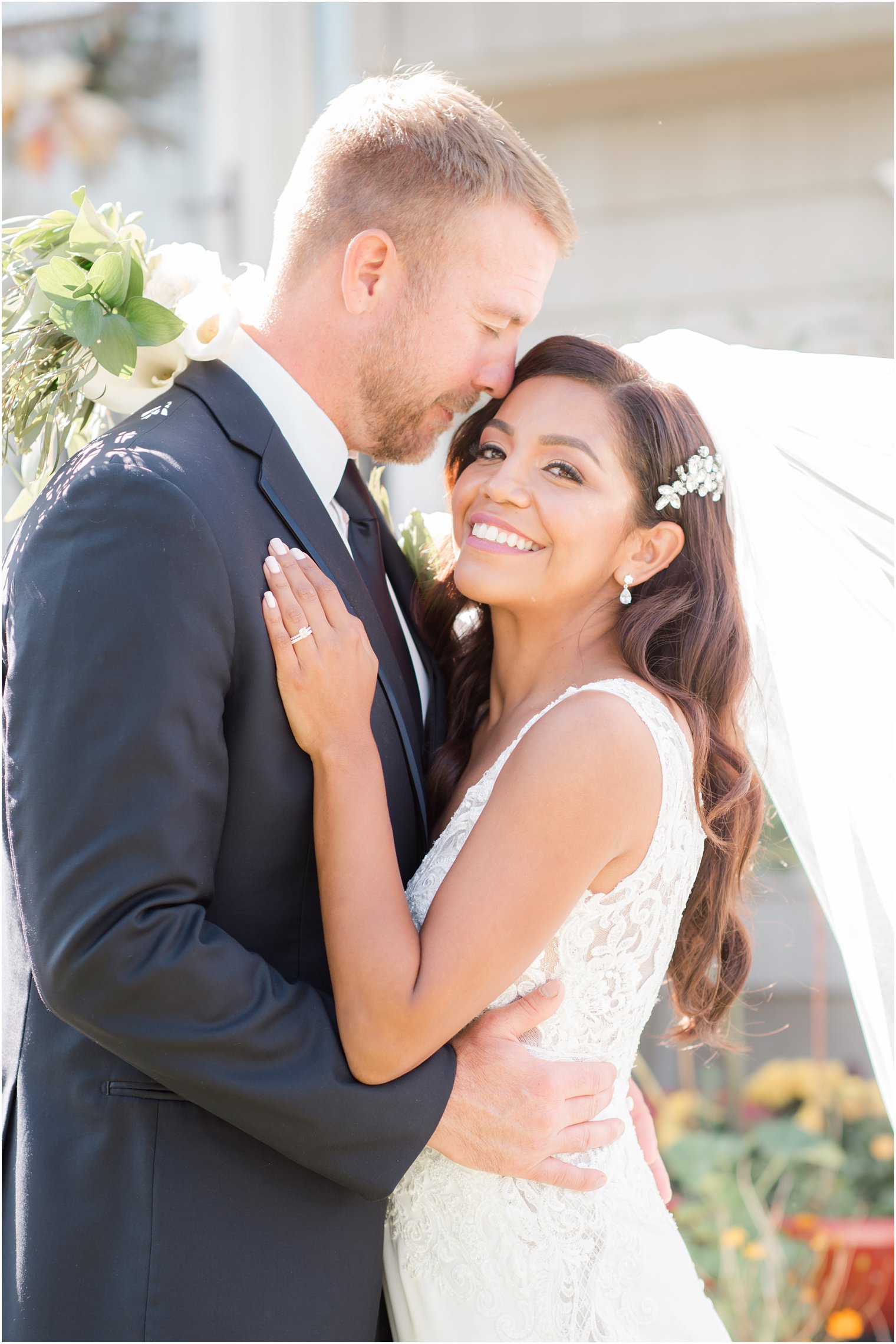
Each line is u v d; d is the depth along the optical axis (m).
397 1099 1.51
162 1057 1.43
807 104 4.30
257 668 1.55
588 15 4.30
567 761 1.61
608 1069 1.70
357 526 1.91
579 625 1.86
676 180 4.41
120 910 1.41
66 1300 1.52
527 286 1.82
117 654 1.43
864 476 1.95
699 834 1.83
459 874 1.59
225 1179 1.53
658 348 1.95
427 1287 1.68
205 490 1.55
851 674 1.98
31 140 4.43
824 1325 2.94
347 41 4.31
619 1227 1.73
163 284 1.80
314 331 1.79
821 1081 3.52
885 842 1.97
